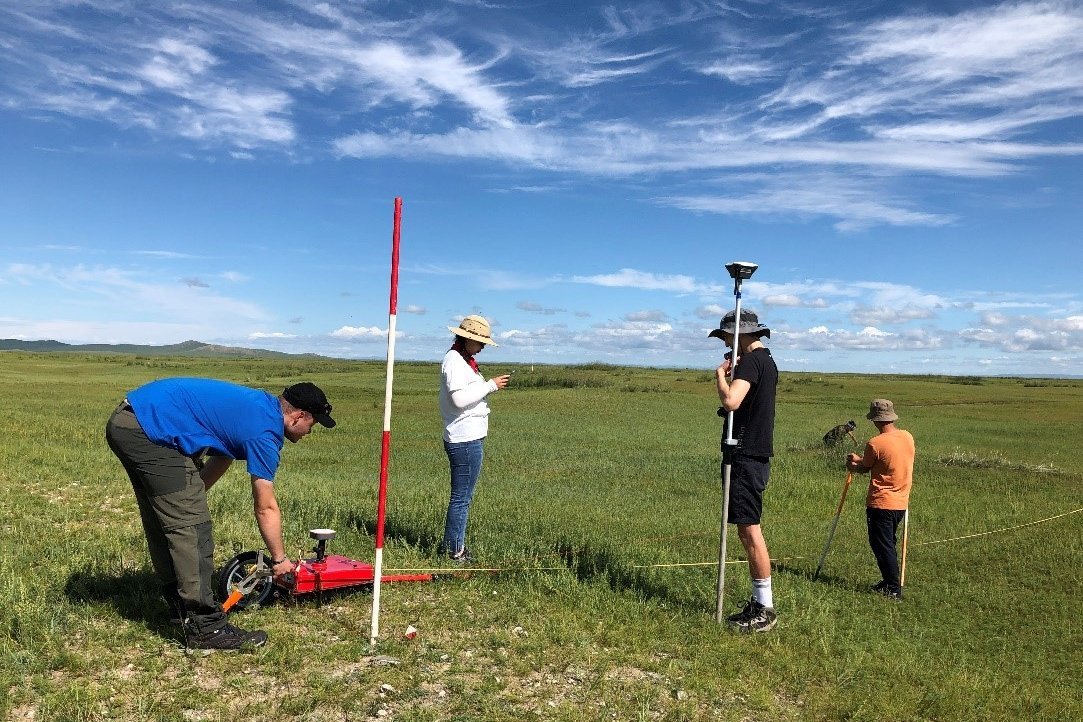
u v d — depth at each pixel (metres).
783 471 15.58
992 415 32.72
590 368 68.56
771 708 4.64
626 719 4.32
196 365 78.00
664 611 6.36
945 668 5.72
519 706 4.38
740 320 6.10
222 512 8.85
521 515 10.20
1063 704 5.18
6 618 4.99
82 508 8.82
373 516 9.03
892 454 7.82
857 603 7.45
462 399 7.19
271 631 5.19
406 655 4.98
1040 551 9.61
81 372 53.94
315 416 5.29
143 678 4.43
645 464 16.23
